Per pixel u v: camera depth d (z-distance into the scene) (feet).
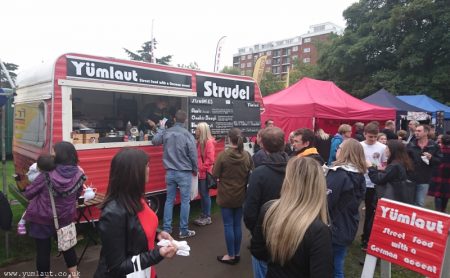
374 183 13.97
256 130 23.79
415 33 67.56
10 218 12.38
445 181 21.25
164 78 17.58
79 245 15.25
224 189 13.10
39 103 14.84
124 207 5.86
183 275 12.71
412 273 13.67
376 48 73.97
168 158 15.98
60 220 10.75
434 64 68.95
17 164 18.78
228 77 21.59
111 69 15.29
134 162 5.98
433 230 7.57
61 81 13.73
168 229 16.10
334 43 81.87
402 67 69.51
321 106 31.12
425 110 47.67
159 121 20.11
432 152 18.06
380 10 75.77
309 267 5.53
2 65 16.53
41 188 10.57
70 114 14.10
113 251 5.64
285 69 299.38
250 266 13.61
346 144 10.53
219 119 20.92
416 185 18.01
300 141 11.05
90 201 14.05
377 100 43.01
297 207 5.81
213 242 16.05
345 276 13.19
